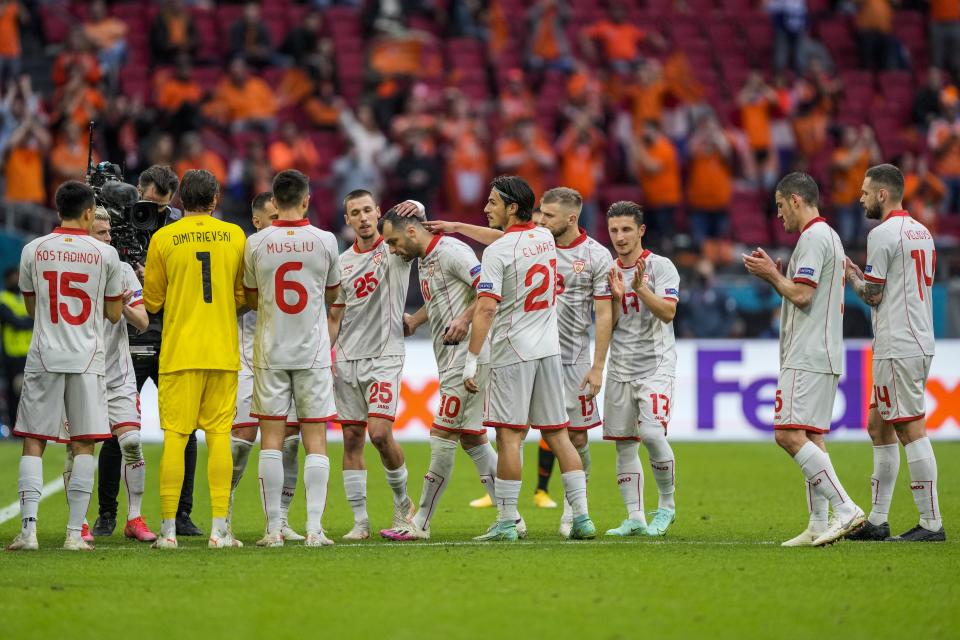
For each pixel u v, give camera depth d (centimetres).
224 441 2861
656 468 3177
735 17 9219
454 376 3064
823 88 8131
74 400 2827
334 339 3173
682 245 7000
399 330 3150
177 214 3341
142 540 3116
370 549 2789
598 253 3194
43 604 2173
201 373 2831
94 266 2836
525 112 7581
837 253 2898
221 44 8475
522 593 2262
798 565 2550
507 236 2958
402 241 3056
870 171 3083
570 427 3238
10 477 4541
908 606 2172
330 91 7831
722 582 2366
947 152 8038
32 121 6812
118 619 2069
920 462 3012
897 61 9038
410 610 2130
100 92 7106
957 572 2475
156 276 2842
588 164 7306
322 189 7419
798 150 8062
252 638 1953
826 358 2880
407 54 8338
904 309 3011
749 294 6362
